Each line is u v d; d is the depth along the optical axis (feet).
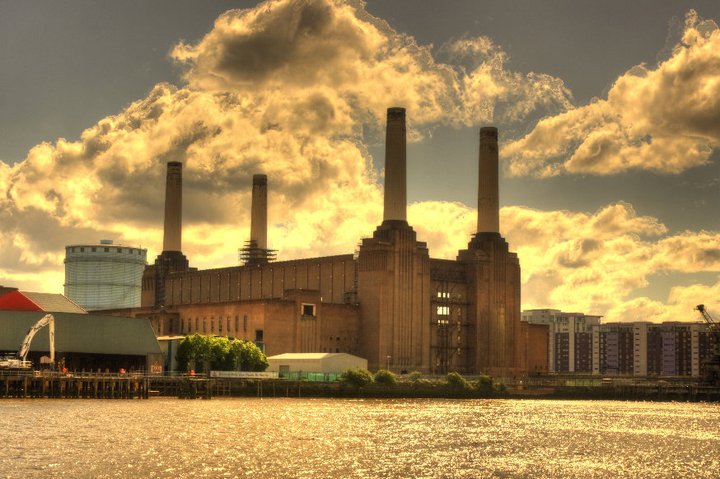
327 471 410.31
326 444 489.67
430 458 453.58
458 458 456.04
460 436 542.57
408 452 470.39
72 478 375.66
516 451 485.97
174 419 580.30
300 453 455.63
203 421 574.56
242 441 489.26
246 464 419.74
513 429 593.01
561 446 513.04
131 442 468.75
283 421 593.83
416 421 623.36
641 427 638.53
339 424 586.86
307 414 650.84
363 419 624.59
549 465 443.73
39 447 443.32
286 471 407.03
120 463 409.69
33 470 388.78
